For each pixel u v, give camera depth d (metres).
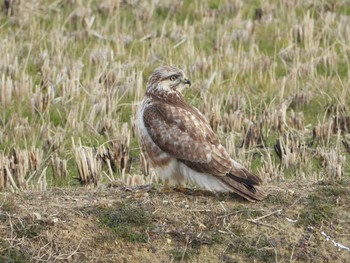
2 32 20.23
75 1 21.98
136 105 16.23
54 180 13.76
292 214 11.01
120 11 21.75
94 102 16.53
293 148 14.55
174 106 11.12
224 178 10.77
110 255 10.39
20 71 17.98
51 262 10.23
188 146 10.81
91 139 15.27
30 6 21.48
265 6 21.95
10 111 16.28
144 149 11.23
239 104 16.78
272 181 12.84
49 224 10.53
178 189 11.33
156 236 10.59
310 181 11.96
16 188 12.81
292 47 19.67
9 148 14.73
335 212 11.12
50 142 14.90
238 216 10.88
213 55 19.33
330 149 14.65
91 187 12.21
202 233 10.68
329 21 20.84
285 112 15.95
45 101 16.19
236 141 15.51
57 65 18.44
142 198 11.10
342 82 17.91
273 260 10.57
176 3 22.12
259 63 18.78
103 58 18.47
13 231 10.43
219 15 21.86
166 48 19.61
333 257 10.67
